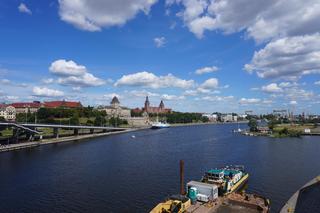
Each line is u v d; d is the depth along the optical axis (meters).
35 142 181.50
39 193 75.25
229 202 59.69
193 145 180.50
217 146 174.88
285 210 57.88
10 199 70.44
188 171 101.19
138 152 149.25
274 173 97.94
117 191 76.88
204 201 60.28
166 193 75.12
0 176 94.00
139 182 86.25
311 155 137.12
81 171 101.44
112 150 157.38
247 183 84.94
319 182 78.81
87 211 62.53
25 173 98.19
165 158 129.75
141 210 63.19
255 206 56.38
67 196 72.69
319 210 59.16
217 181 71.19
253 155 137.88
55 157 132.25
